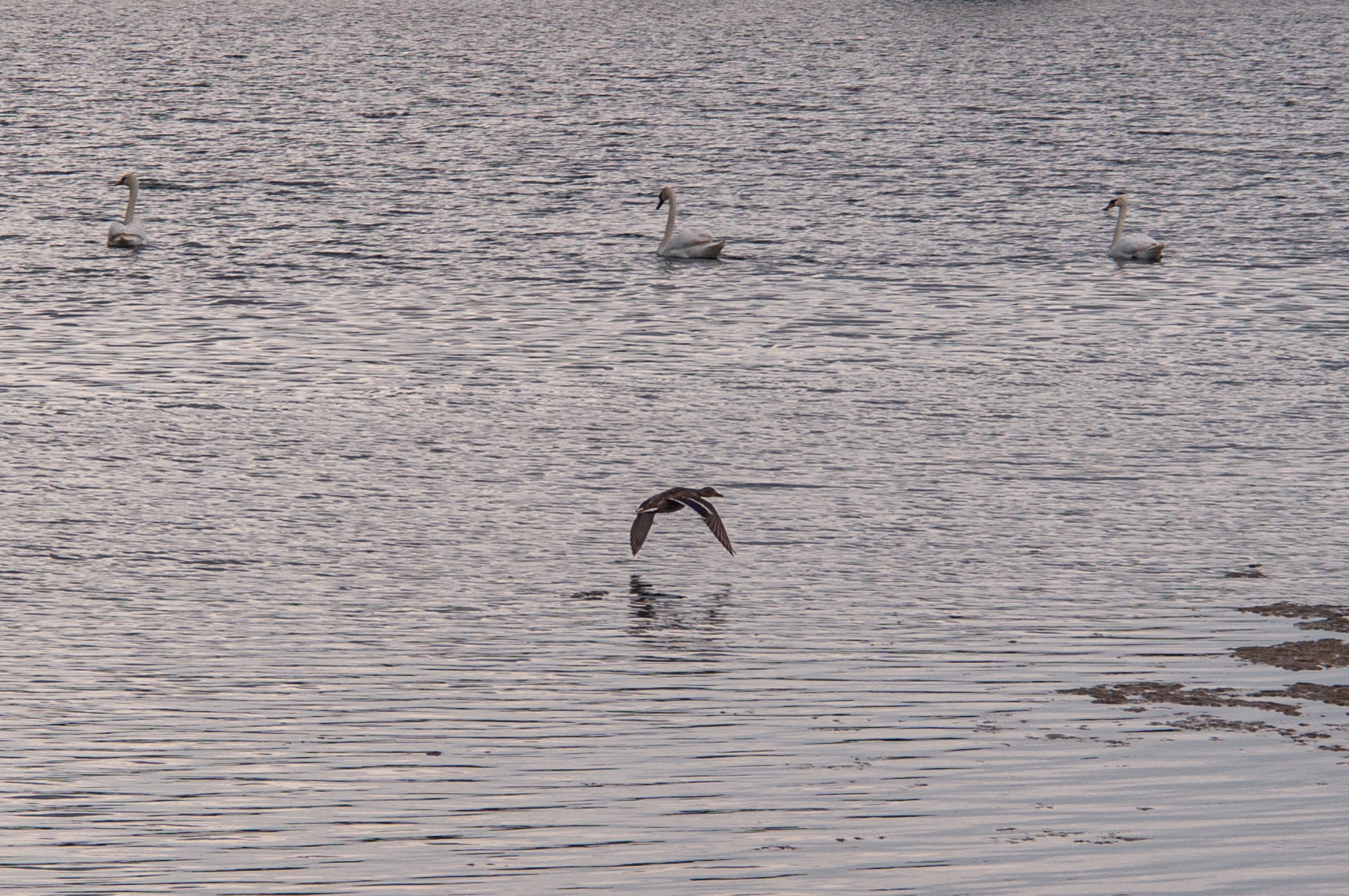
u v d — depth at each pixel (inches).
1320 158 2586.1
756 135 2778.1
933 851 565.0
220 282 1654.8
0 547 888.9
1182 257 1861.5
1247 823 586.6
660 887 538.0
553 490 1015.6
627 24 5049.2
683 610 818.8
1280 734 666.2
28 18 4977.9
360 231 1943.9
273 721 673.0
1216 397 1259.8
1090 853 563.8
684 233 1825.8
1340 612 818.8
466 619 802.2
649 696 706.8
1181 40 4650.6
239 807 595.2
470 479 1032.8
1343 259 1850.4
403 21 5054.1
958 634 785.6
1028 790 614.2
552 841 570.9
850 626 797.9
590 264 1787.6
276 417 1165.1
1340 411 1222.3
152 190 2206.0
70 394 1214.9
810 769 632.4
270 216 2032.5
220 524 937.5
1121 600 836.6
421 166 2432.3
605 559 895.1
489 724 674.8
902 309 1583.4
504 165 2454.5
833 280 1717.5
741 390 1266.0
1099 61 4072.3
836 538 934.4
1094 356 1391.5
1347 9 5797.2
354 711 684.7
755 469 1063.0
